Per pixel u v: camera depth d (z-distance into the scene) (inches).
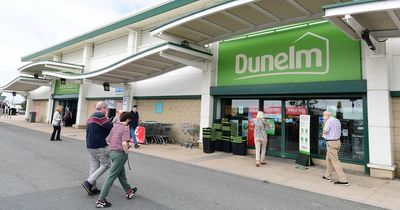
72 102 916.6
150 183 242.4
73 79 673.0
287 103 411.2
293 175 299.3
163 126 542.6
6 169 265.6
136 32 687.7
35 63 853.8
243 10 353.1
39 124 944.9
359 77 332.5
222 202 201.8
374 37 308.2
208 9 356.5
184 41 452.8
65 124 882.8
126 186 197.5
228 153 440.1
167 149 462.3
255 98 442.6
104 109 208.5
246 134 449.4
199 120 515.5
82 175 255.3
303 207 200.1
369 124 313.7
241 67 450.0
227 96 467.5
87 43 839.7
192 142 507.8
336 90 343.3
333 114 367.2
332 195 232.5
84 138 573.0
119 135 185.9
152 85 616.1
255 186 251.6
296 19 368.8
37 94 1133.7
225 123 453.7
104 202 177.6
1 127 746.8
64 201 185.3
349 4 251.8
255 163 361.7
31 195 194.4
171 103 573.3
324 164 362.0
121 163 185.0
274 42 415.5
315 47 372.8
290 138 402.6
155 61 504.4
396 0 231.6
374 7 241.0
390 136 300.5
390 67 315.9
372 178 297.1
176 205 189.6
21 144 437.4
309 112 389.1
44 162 305.3
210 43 473.4
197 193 220.5
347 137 351.3
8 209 166.9
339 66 349.4
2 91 1155.3
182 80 551.2
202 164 344.5
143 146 487.2
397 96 311.4
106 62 777.6
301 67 383.6
